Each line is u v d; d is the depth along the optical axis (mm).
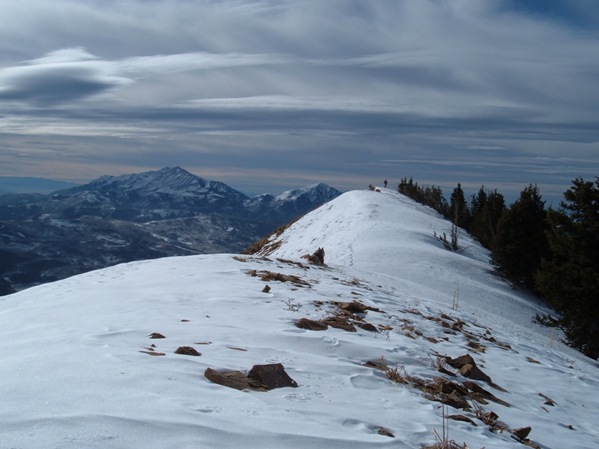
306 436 4137
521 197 36656
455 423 5680
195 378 5352
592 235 24609
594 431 7285
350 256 30891
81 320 8625
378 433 4762
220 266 16562
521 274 35688
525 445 5707
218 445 3748
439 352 9539
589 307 23781
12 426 3670
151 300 10625
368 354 7961
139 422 3867
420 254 32062
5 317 9539
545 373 10477
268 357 6809
